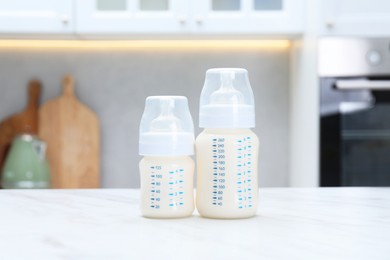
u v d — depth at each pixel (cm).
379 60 209
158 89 257
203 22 216
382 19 209
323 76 209
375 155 212
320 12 207
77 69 255
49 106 254
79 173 253
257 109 258
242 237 67
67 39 237
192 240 65
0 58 254
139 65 256
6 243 64
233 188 80
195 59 257
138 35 222
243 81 83
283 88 258
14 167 243
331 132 210
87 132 254
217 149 81
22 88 255
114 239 66
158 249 60
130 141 257
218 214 81
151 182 81
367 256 57
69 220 81
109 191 119
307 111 223
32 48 254
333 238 67
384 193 116
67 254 58
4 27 213
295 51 244
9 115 254
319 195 112
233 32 218
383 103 210
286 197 109
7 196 110
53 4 214
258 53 257
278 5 222
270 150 259
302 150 232
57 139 253
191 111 257
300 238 67
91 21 214
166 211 81
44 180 245
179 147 80
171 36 225
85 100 256
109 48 256
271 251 59
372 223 78
